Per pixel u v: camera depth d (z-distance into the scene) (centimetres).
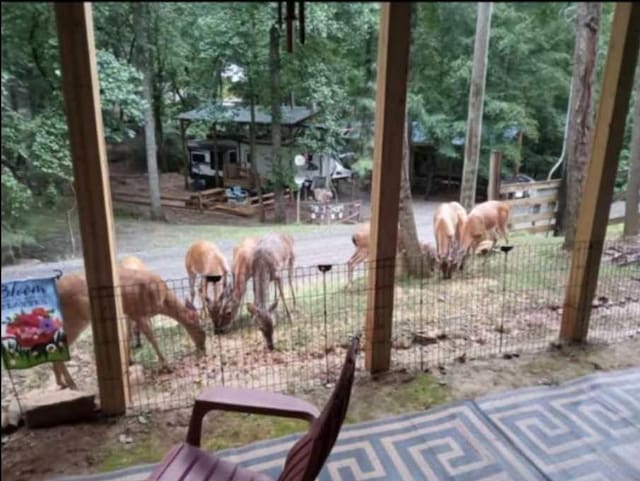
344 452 228
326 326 339
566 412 257
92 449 228
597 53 302
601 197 298
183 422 249
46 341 225
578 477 214
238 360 309
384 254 272
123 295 267
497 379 288
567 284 329
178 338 326
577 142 419
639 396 271
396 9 223
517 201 449
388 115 244
